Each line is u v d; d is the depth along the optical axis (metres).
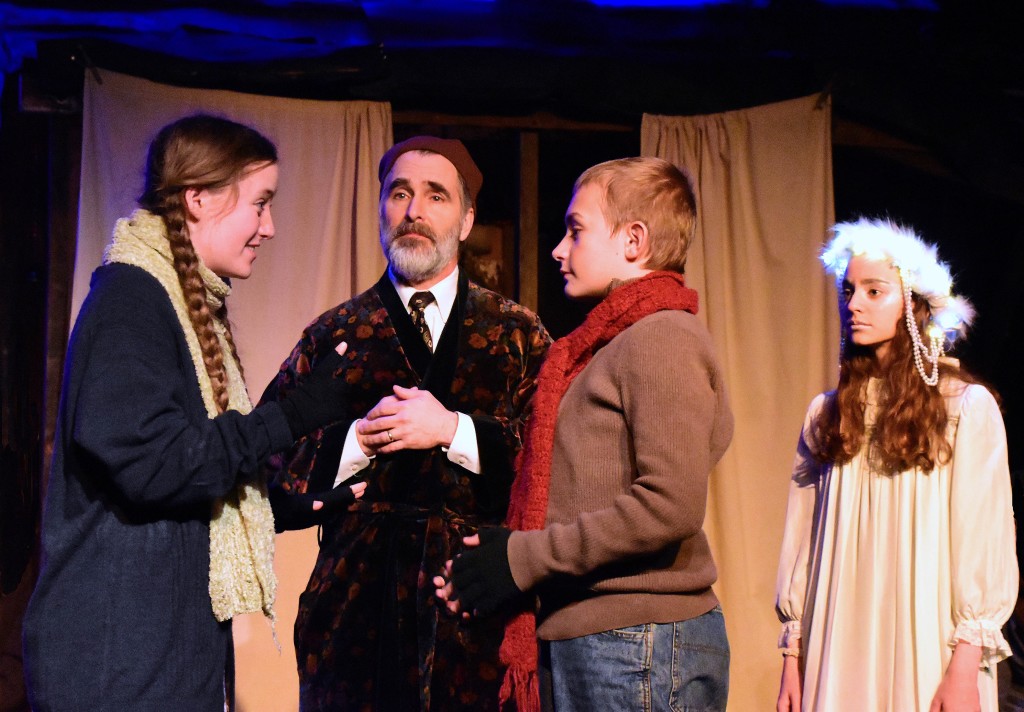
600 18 5.64
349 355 3.63
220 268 2.62
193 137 2.56
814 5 5.65
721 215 5.75
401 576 3.37
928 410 3.02
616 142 6.59
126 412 2.26
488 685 3.32
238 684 5.15
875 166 6.92
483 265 6.70
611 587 2.34
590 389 2.42
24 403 5.78
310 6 5.41
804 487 3.37
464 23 5.59
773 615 5.53
